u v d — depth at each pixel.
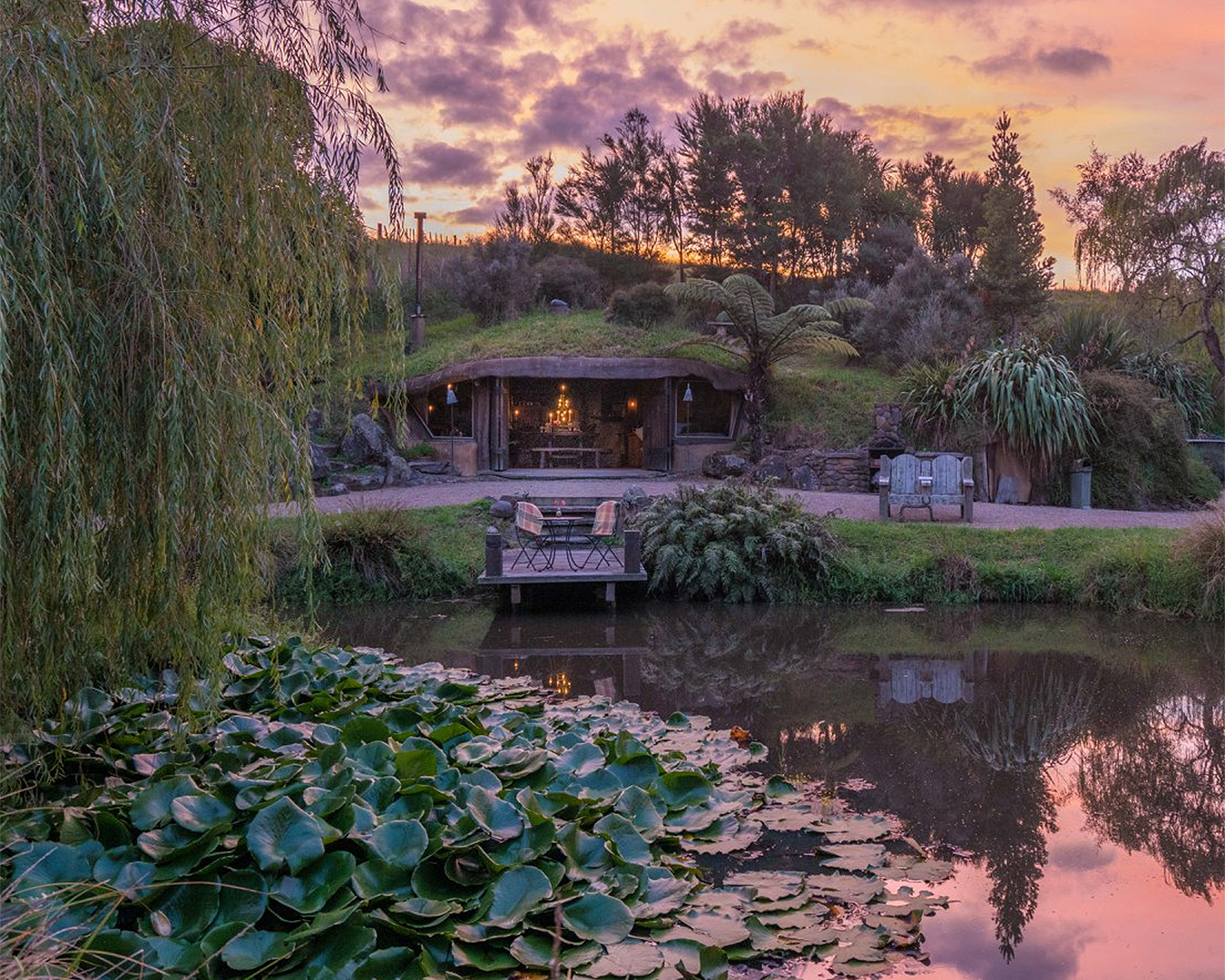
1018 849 3.67
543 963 2.47
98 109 2.83
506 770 3.75
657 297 22.72
